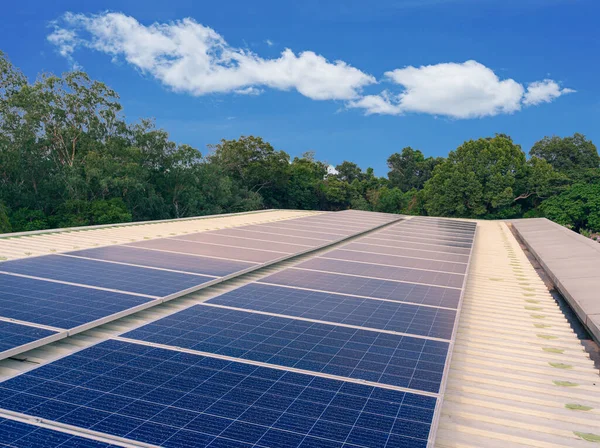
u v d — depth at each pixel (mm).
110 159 52812
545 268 15539
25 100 50656
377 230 25031
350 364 5781
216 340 6406
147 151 60219
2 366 6113
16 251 14867
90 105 56125
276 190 86938
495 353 8055
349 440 4102
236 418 4367
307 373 5445
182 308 8570
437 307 8695
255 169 79000
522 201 76125
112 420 4219
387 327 7332
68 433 3984
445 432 5504
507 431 5570
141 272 10445
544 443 5328
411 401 4871
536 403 6309
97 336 7270
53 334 6258
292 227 23219
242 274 11922
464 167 72625
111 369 5309
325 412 4566
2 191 46125
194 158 62938
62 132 54250
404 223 31547
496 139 74125
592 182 72062
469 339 8703
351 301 8844
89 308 7488
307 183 89438
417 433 4262
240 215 34688
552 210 67688
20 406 4406
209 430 4137
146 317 8234
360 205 89875
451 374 7137
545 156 95062
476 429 5590
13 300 7727
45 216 48344
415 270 12617
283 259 13242
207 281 9773
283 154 82250
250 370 5453
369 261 13805
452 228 28625
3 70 54188
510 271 15836
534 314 10461
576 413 6051
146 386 4918
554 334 9148
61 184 49750
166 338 6391
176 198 62500
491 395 6508
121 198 52031
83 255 12367
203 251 13914
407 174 112812
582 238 21375
